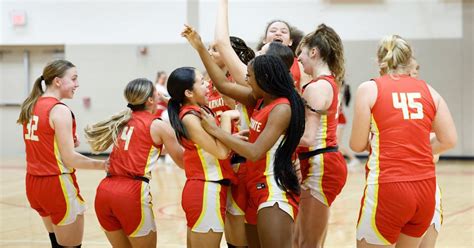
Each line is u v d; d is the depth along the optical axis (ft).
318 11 86.84
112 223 25.22
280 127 20.54
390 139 20.39
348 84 86.12
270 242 20.86
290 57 22.61
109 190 24.56
